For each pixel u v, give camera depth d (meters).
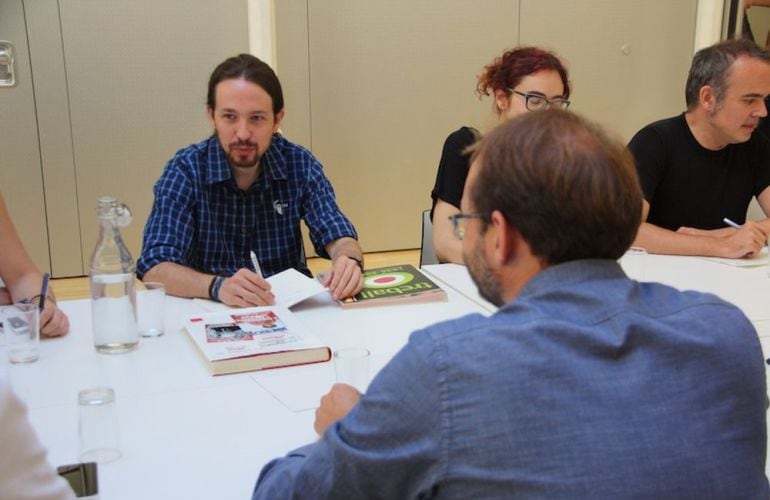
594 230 0.77
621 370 0.73
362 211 4.43
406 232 4.54
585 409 0.71
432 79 4.36
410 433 0.73
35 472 0.66
